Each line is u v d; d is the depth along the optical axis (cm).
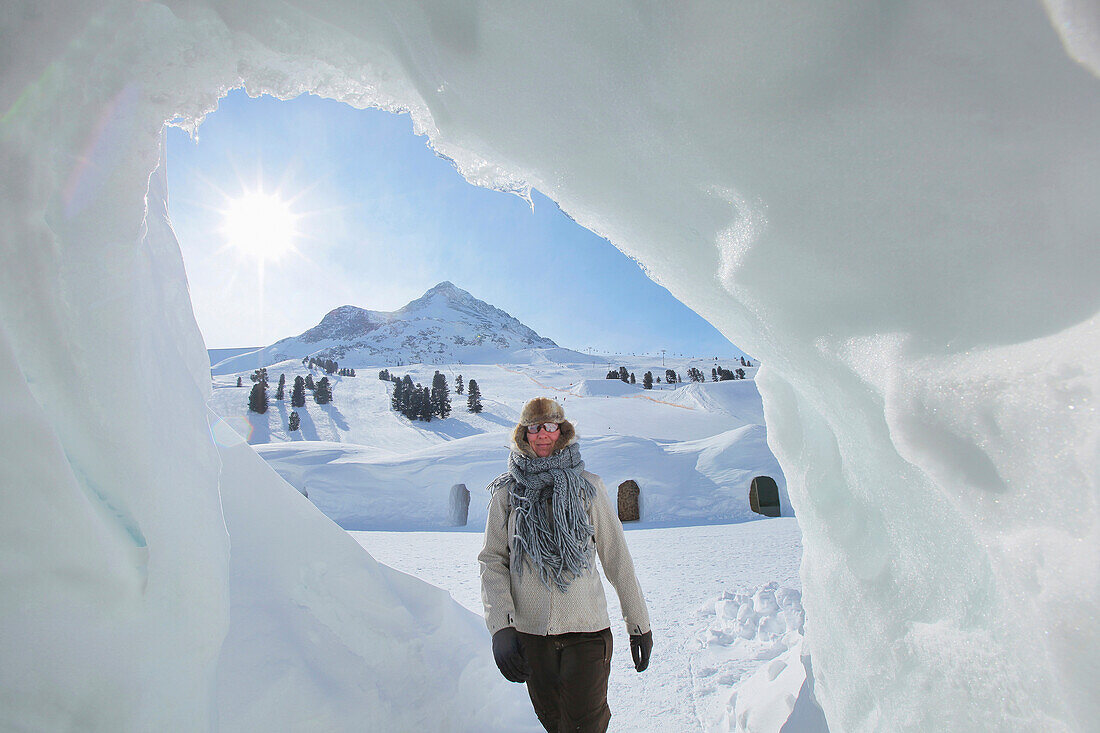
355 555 225
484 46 100
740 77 89
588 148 104
